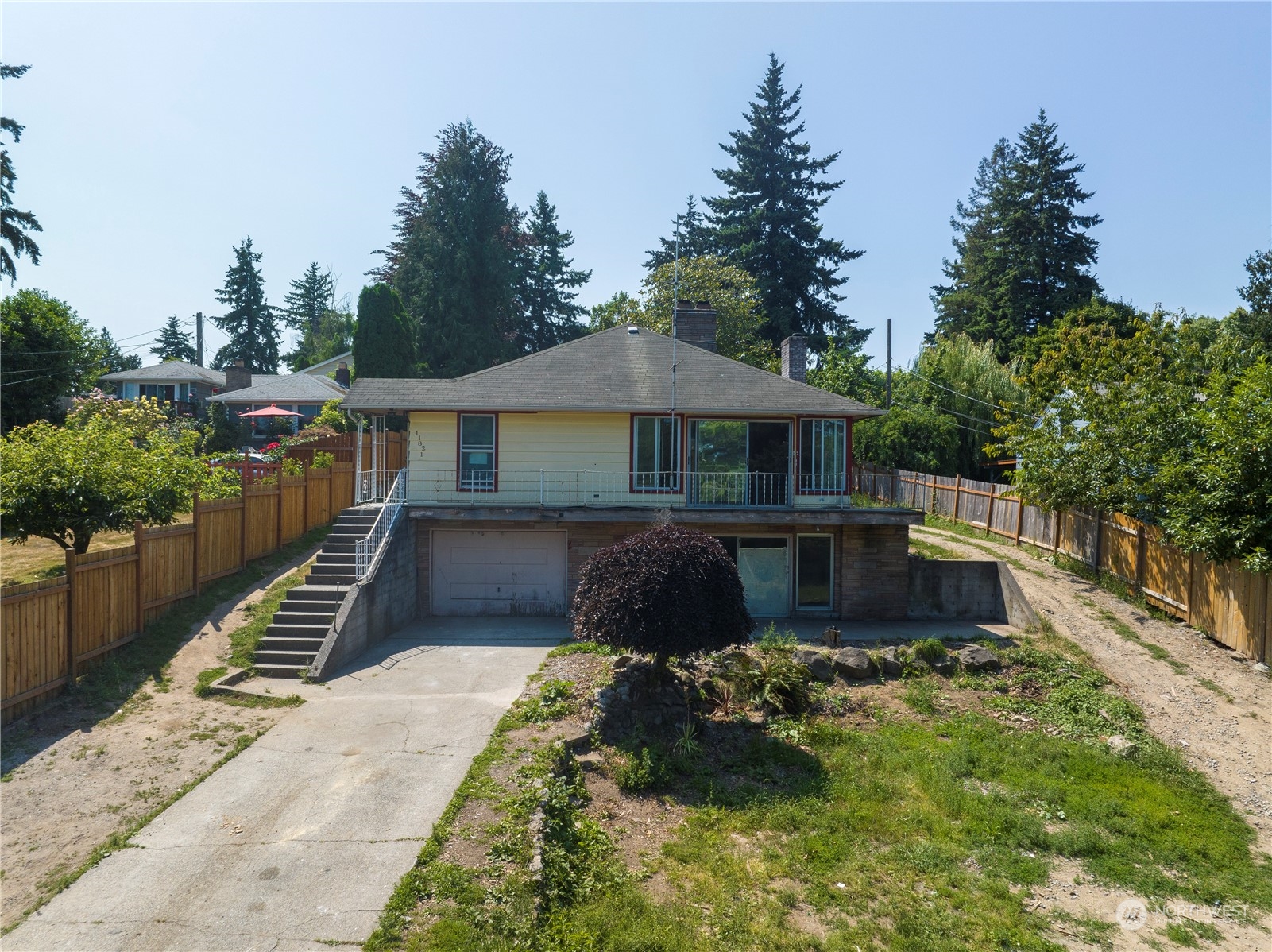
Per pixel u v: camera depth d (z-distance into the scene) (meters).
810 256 52.09
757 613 20.34
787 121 53.53
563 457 20.22
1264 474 14.94
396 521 18.06
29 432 15.03
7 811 8.46
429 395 19.84
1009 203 52.19
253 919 6.79
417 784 9.31
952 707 13.92
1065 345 29.97
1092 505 20.67
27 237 31.78
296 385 45.22
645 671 12.73
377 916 6.86
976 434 35.62
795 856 8.91
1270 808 10.92
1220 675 15.00
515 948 6.57
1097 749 12.37
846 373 38.41
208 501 16.00
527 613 20.00
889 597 20.17
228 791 9.09
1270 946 7.83
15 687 10.42
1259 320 39.50
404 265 46.38
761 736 12.05
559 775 9.79
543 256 62.59
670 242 56.50
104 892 7.12
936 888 8.46
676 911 7.52
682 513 19.00
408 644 16.23
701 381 21.11
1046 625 17.73
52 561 16.66
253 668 13.39
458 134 45.50
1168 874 9.18
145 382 48.72
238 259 76.94
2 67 30.50
